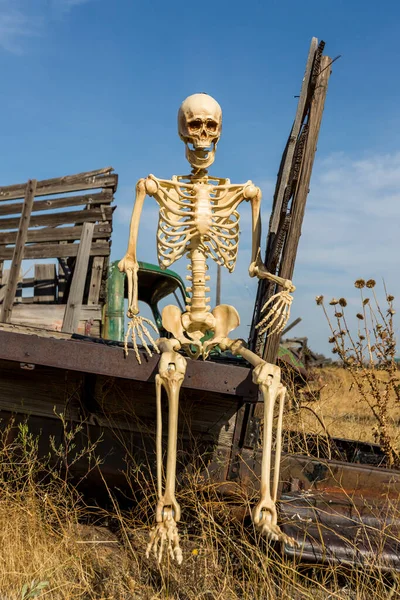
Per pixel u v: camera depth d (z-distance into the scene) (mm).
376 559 2215
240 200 2564
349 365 3285
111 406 2506
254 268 2535
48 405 2510
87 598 2129
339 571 2238
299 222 2596
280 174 3078
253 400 2307
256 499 2445
